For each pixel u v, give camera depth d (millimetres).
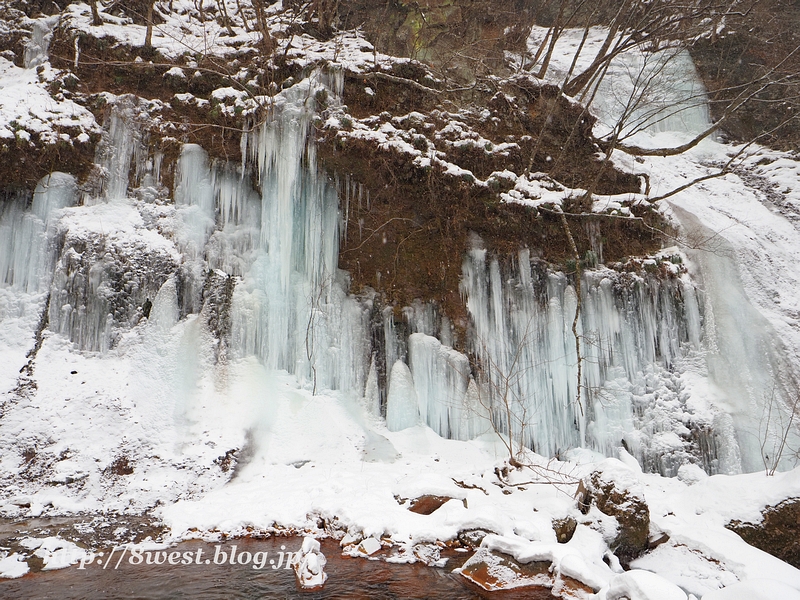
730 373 11336
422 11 14273
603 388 11430
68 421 9023
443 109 11828
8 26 12570
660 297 11992
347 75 11281
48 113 10508
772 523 7031
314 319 10945
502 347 11422
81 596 5555
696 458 10680
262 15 11805
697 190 15000
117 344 10102
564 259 11875
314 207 11086
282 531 7348
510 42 17016
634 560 6941
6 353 9664
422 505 7684
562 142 12852
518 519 7113
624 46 13211
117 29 11883
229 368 10305
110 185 10953
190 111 11156
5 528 7270
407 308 11945
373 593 5852
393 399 10852
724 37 17891
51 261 10328
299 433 9883
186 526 7371
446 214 11219
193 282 10711
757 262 12609
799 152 16297
